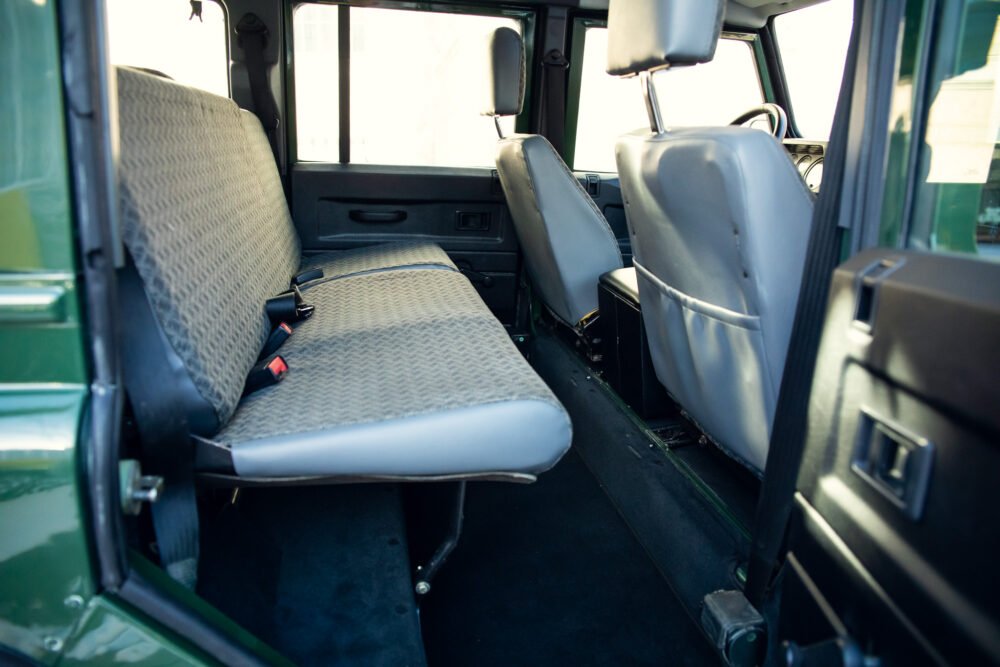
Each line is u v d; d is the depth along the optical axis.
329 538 1.88
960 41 1.00
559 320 3.34
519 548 2.18
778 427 1.30
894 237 1.04
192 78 3.04
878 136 1.04
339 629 1.54
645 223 1.76
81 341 0.90
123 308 1.19
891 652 0.81
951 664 0.71
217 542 1.48
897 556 0.81
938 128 1.02
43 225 0.87
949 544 0.73
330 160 3.42
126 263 1.19
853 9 1.08
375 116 3.38
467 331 1.85
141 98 1.39
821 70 3.27
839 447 0.94
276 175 2.98
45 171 0.86
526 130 3.55
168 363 1.21
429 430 1.31
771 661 1.40
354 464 1.30
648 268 1.92
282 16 3.16
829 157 1.14
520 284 3.65
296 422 1.34
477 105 3.08
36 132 0.86
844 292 0.94
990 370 0.68
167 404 1.21
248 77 3.11
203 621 1.01
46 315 0.88
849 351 0.92
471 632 1.81
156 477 1.01
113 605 0.93
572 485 2.55
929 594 0.75
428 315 2.03
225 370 1.37
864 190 1.07
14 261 0.87
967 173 1.04
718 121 3.66
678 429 2.36
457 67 3.39
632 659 1.73
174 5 2.85
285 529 1.91
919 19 0.99
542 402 1.36
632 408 2.51
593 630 1.82
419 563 2.07
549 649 1.76
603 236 2.75
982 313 0.70
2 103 0.85
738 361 1.55
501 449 1.34
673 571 1.94
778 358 1.45
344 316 2.14
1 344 0.89
